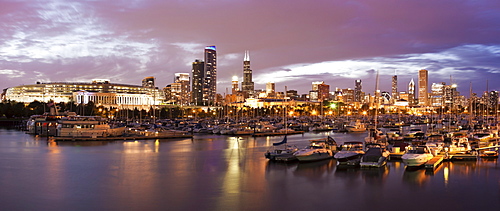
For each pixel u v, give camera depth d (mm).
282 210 48156
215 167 74625
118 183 61250
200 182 61875
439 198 53062
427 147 77312
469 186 58688
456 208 49188
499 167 71688
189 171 70750
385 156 75875
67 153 95062
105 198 52875
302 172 68812
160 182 61906
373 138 109938
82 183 61250
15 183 61094
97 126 132000
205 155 91125
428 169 69812
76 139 124688
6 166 75812
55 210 48031
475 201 51812
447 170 69188
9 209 48375
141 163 79625
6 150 100438
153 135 137125
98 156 89750
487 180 62062
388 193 55344
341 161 72750
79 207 49094
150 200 51969
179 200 51969
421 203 51000
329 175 66250
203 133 160500
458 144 85688
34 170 71750
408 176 64938
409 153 73312
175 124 199500
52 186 59312
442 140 105000
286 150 83562
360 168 71312
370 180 62562
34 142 120375
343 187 58531
